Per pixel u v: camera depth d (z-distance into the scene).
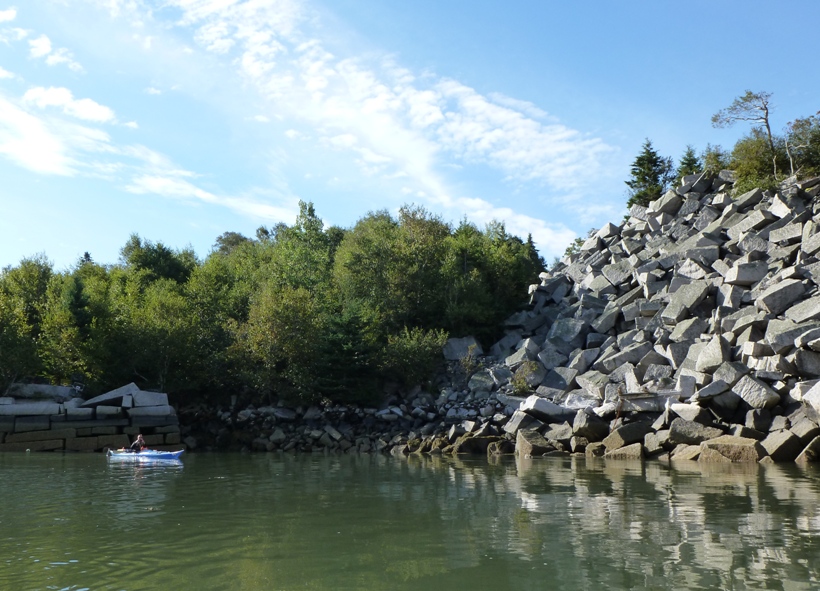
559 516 15.03
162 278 63.12
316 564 10.85
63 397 38.25
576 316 45.12
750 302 37.34
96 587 9.55
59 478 22.73
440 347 45.34
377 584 9.71
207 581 9.87
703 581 9.75
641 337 39.06
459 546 12.09
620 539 12.54
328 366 41.28
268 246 82.62
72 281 43.91
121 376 40.94
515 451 33.53
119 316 43.78
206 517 15.14
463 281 52.09
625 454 30.02
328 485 20.91
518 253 63.84
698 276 41.62
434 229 57.09
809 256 37.78
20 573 10.29
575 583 9.73
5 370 37.28
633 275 46.88
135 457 31.58
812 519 14.39
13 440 34.25
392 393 43.34
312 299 48.41
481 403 39.50
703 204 51.19
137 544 12.33
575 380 38.50
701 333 36.62
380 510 16.03
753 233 42.53
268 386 41.03
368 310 46.62
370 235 56.56
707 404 31.86
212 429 40.06
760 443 27.44
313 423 40.38
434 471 25.06
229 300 53.44
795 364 30.55
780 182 49.47
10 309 40.78
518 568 10.55
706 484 20.16
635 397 33.69
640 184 74.75
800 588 9.38
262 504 17.03
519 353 42.72
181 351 41.66
